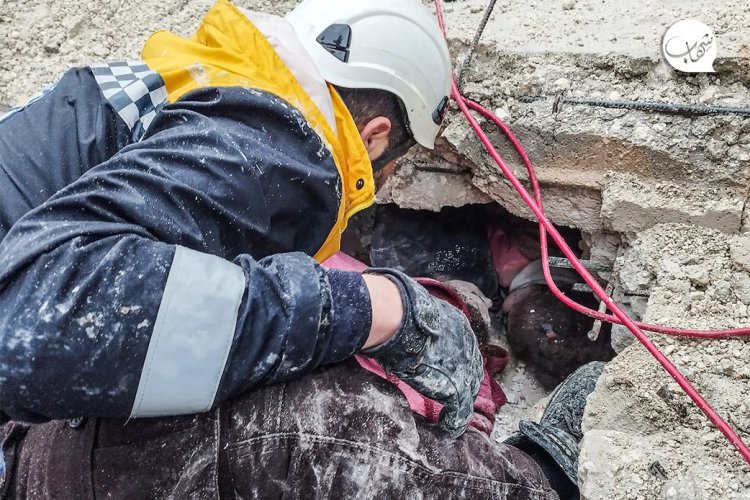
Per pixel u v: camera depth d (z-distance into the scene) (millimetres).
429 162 2090
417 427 1281
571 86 1894
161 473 1135
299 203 1168
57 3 2389
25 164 1161
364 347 1111
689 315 1618
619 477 1369
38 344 898
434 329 1157
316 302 1020
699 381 1499
